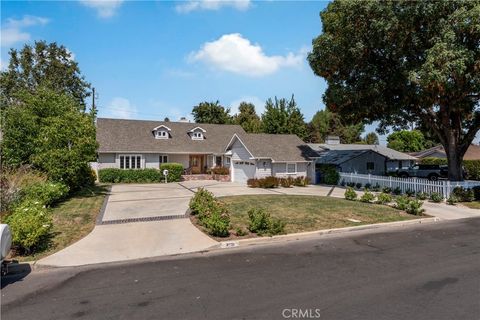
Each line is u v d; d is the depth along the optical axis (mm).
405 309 5449
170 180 31672
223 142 38688
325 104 24984
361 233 11539
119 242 10055
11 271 7789
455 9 17719
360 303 5703
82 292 6426
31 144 18984
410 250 9227
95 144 20953
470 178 37094
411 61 20109
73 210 14820
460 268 7598
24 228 8602
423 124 27016
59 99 21703
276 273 7348
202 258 8625
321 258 8492
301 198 19328
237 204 16766
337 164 31609
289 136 33156
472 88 18453
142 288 6574
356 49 20188
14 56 41719
